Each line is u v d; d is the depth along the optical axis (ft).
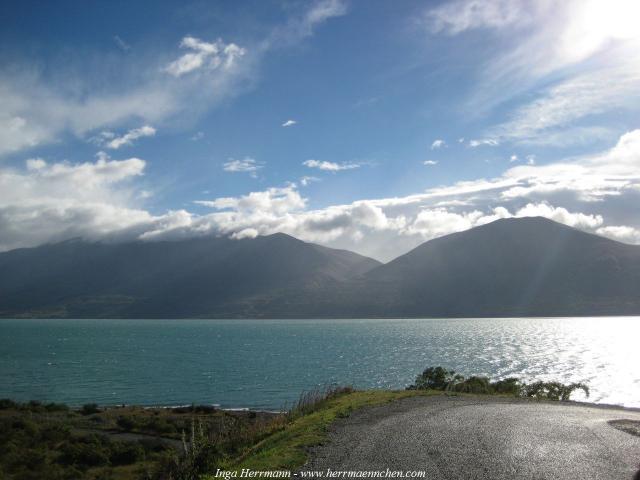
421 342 495.82
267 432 54.08
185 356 409.28
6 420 118.62
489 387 96.43
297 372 283.59
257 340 588.50
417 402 70.33
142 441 105.09
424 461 36.65
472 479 32.37
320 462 36.68
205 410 165.27
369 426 50.31
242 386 237.86
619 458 38.17
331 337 613.11
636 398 169.78
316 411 64.59
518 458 37.65
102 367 337.11
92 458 89.10
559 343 451.94
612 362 302.45
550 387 92.32
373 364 311.88
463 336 569.23
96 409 169.27
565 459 37.60
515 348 407.44
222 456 45.65
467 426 50.57
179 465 46.19
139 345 534.37
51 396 220.02
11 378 283.59
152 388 239.71
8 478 76.74
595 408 72.02
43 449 95.20
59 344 554.05
